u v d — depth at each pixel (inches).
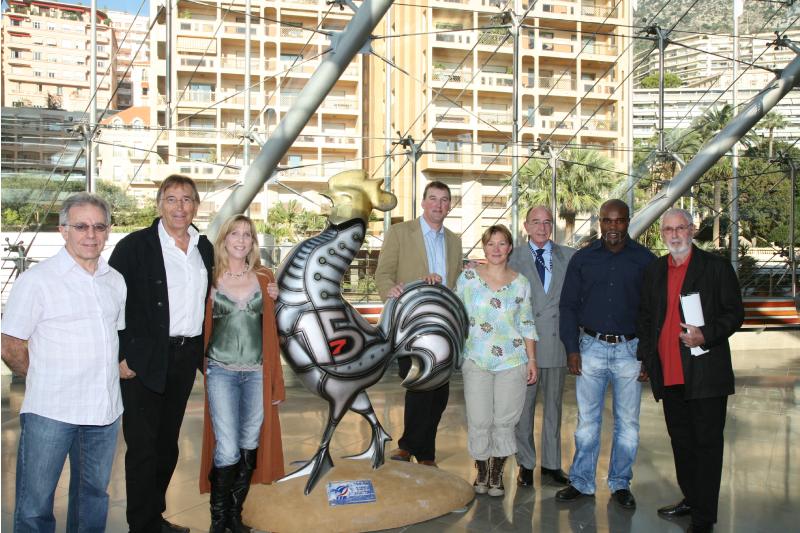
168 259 117.6
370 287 510.9
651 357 136.6
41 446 94.7
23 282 94.6
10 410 245.6
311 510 126.0
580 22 735.1
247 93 406.9
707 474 126.8
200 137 751.1
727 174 1120.2
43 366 95.2
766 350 448.8
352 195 134.2
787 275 633.0
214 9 847.1
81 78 3004.4
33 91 2947.8
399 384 307.3
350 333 132.0
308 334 129.0
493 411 147.8
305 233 995.9
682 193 427.2
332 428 134.9
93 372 97.7
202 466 126.8
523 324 147.4
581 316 149.6
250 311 121.6
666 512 137.8
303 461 147.1
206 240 124.5
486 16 681.0
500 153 449.1
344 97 1008.2
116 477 162.4
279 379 127.8
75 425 97.3
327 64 302.4
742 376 336.8
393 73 794.8
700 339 126.2
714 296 129.9
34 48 2962.6
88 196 98.5
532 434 158.7
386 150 451.2
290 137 318.3
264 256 480.7
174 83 752.3
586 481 148.6
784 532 129.8
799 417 237.6
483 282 147.4
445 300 139.6
